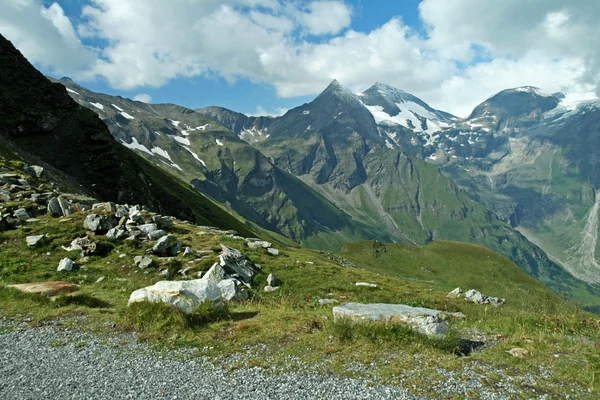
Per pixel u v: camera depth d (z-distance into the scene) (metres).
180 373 12.34
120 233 32.75
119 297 21.62
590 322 21.52
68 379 11.95
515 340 16.11
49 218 34.66
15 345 14.38
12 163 49.06
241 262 33.81
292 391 11.20
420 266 99.00
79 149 85.00
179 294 17.30
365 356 13.38
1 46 92.12
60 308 18.14
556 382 11.84
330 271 38.84
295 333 15.54
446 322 15.92
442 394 10.97
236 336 15.23
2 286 20.59
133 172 93.31
